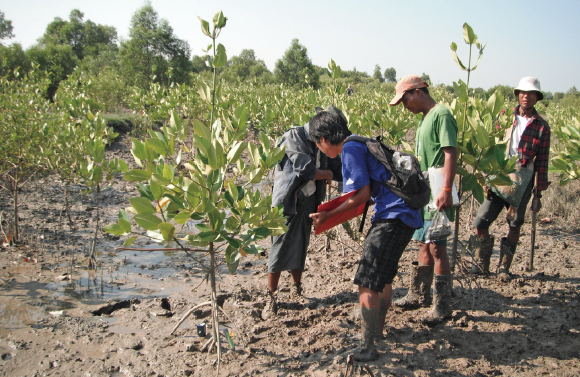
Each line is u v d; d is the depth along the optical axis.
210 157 2.07
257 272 4.24
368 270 2.53
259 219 2.27
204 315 3.25
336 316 3.26
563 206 6.19
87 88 14.41
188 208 2.25
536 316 3.13
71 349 2.71
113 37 112.50
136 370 2.49
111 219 5.76
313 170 3.06
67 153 4.95
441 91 13.73
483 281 3.84
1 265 4.09
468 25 2.96
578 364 2.49
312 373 2.46
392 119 5.59
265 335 2.95
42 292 3.57
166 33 32.47
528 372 2.43
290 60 49.84
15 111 5.80
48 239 4.88
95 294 3.58
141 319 3.16
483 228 3.93
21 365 2.51
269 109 9.09
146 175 2.22
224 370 2.50
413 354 2.63
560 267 4.21
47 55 29.25
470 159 3.09
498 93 3.25
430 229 2.92
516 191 3.65
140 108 13.29
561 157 4.16
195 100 12.16
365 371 2.42
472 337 2.85
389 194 2.53
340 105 6.16
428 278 3.30
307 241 3.37
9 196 6.39
